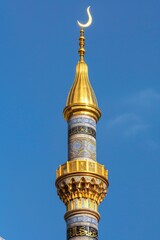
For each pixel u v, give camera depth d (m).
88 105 58.16
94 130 58.09
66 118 58.94
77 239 53.75
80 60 61.50
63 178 55.88
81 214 54.69
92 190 55.53
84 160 56.00
